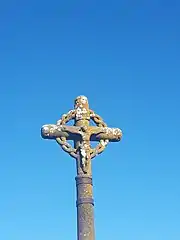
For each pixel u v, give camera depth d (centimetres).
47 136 1410
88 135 1424
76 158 1409
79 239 1316
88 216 1334
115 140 1470
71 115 1449
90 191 1367
